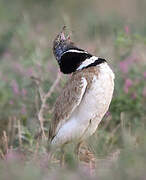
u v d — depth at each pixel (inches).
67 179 355.9
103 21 925.8
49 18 1033.5
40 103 559.8
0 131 543.8
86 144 488.1
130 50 607.8
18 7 1067.3
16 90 589.6
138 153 384.5
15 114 570.3
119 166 367.2
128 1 1123.9
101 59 441.1
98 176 359.3
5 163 391.2
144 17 1025.5
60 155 454.6
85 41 799.1
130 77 585.9
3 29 806.5
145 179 345.7
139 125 538.3
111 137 519.2
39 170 370.9
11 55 707.4
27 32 714.2
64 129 442.9
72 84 437.1
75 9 1115.3
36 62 596.7
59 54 450.6
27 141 508.4
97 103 433.1
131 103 561.3
